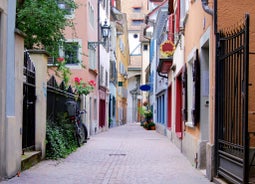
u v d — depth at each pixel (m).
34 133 12.98
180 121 20.80
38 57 13.14
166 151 17.31
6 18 9.64
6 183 9.20
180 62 18.50
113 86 48.72
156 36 36.53
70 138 17.05
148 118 42.69
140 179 10.30
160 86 33.97
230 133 9.16
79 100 23.44
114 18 48.03
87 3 27.80
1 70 9.45
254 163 9.65
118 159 14.25
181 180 10.18
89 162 13.29
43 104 13.11
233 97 9.04
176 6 20.16
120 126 53.12
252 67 10.11
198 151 12.01
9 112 9.82
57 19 15.77
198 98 12.36
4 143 9.56
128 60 72.81
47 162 12.82
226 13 10.12
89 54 28.86
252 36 10.12
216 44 9.94
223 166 9.46
